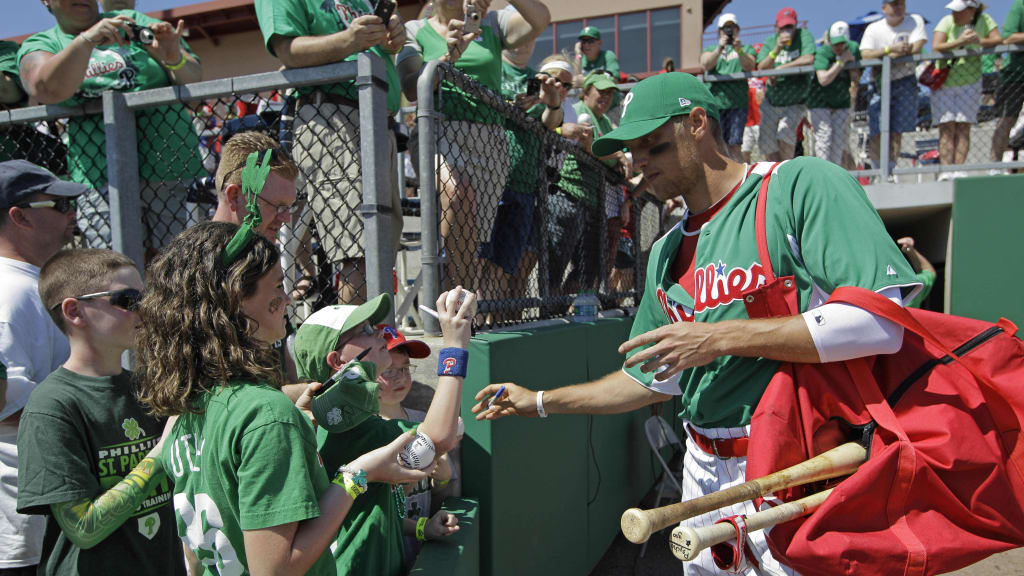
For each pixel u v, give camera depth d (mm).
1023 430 1551
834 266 1640
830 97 6434
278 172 2166
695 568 2055
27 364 2031
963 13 6156
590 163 4484
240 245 1369
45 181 2258
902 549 1455
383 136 2420
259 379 1350
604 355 4289
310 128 2566
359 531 1833
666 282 2104
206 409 1310
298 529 1248
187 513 1376
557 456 3342
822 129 6520
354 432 1923
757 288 1746
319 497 1339
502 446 2664
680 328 1659
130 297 1816
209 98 2688
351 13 2738
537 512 3053
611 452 4379
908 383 1634
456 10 3412
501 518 2643
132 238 2729
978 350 1599
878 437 1579
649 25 14523
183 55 3064
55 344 2182
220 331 1305
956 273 6348
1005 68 6242
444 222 2879
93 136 2910
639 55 14633
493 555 2553
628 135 1875
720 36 6461
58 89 2703
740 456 1863
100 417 1733
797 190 1745
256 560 1189
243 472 1218
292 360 2357
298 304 2990
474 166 2965
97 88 2994
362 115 2357
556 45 15148
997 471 1528
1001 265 6203
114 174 2688
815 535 1506
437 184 2627
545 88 3691
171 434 1469
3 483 2023
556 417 3346
